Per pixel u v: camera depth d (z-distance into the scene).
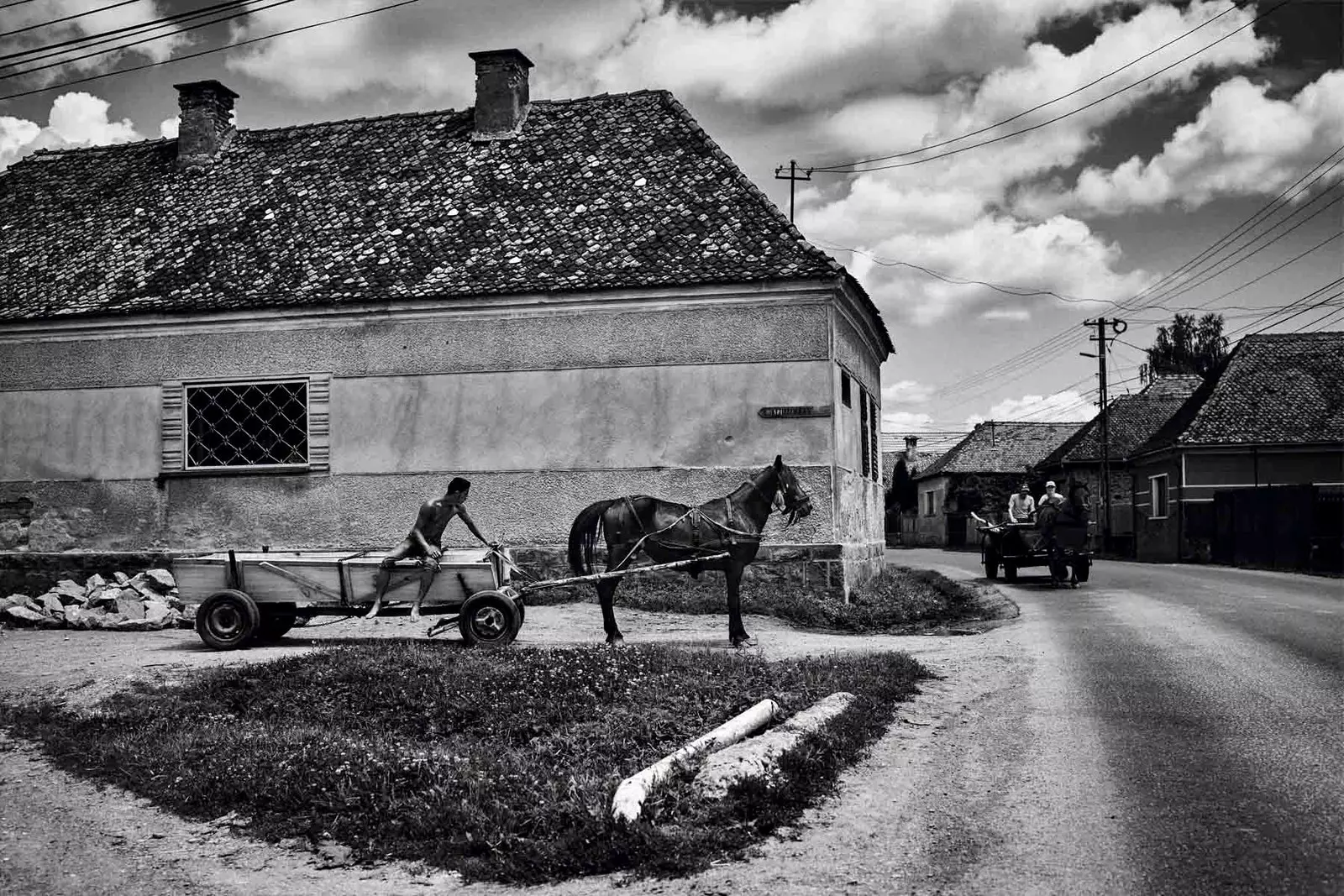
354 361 18.47
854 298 18.58
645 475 17.55
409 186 20.28
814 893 5.11
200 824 6.66
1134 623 15.38
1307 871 5.14
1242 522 33.66
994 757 7.54
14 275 20.28
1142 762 7.24
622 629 14.85
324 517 18.44
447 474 18.12
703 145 19.62
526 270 17.98
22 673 11.24
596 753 7.44
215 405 19.05
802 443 17.14
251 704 9.30
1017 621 16.12
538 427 17.91
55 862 6.00
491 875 5.54
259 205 20.66
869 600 17.97
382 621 15.84
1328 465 41.09
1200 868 5.22
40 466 19.34
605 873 5.54
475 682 9.46
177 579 12.94
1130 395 59.94
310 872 5.78
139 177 22.16
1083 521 23.41
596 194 19.17
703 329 17.47
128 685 10.35
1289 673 10.70
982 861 5.45
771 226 17.84
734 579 13.12
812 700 8.95
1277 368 43.81
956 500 70.31
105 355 19.22
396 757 7.37
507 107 20.86
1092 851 5.52
